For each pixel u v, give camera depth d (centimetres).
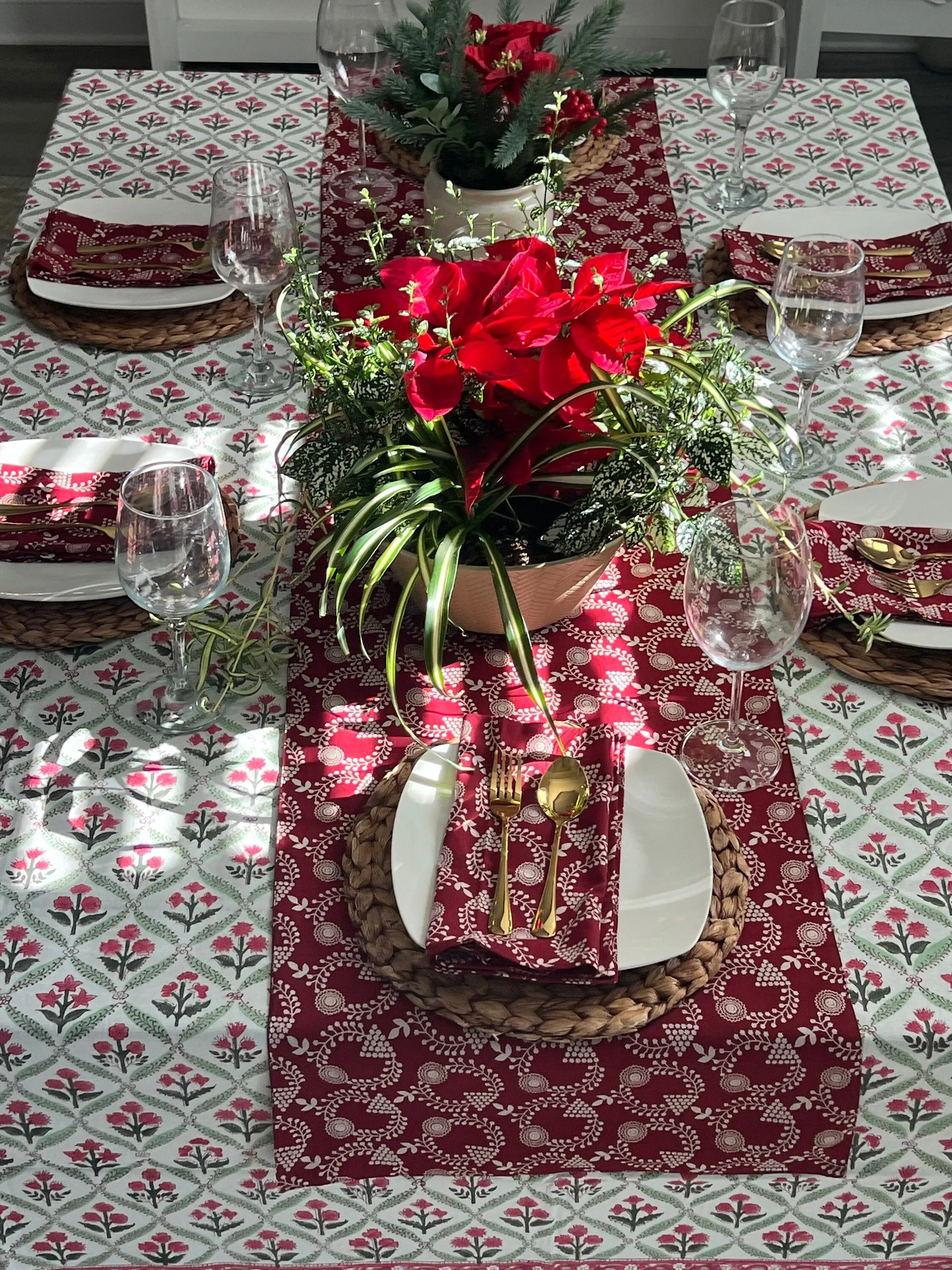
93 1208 119
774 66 183
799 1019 107
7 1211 120
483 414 124
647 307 127
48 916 114
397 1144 113
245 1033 108
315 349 126
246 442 157
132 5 424
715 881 113
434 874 112
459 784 117
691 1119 111
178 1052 109
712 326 172
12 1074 110
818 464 153
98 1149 115
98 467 149
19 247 184
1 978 110
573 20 386
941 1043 106
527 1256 123
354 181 198
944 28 416
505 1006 105
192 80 222
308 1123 112
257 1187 118
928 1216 118
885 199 196
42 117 399
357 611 138
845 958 111
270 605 138
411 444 123
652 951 107
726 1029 106
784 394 163
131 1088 111
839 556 138
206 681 132
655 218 191
